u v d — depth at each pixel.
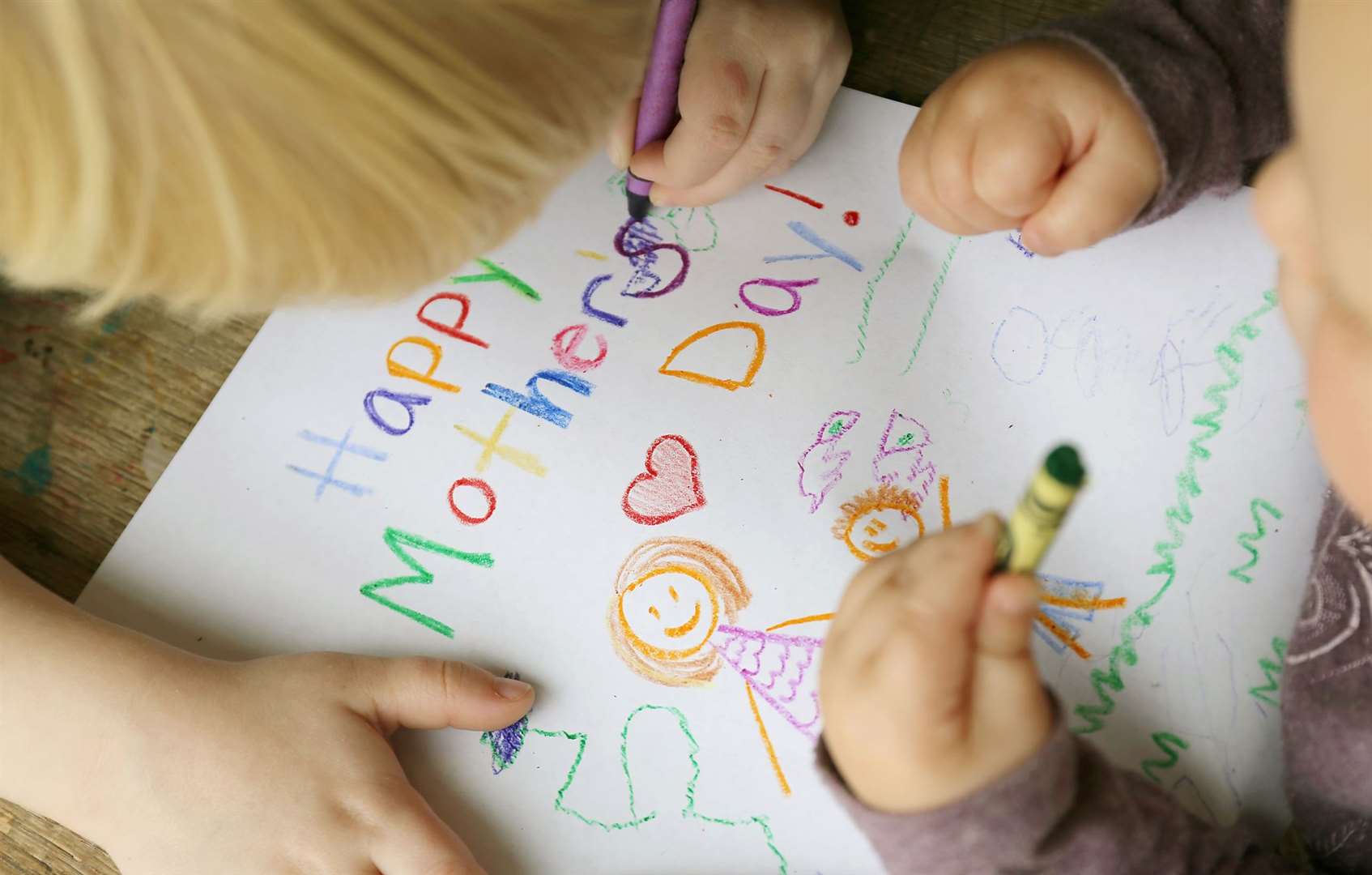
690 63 0.48
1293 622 0.41
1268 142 0.47
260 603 0.45
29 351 0.51
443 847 0.39
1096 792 0.34
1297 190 0.28
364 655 0.44
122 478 0.49
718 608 0.44
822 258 0.50
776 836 0.40
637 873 0.40
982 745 0.31
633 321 0.50
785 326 0.49
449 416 0.48
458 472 0.47
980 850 0.32
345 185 0.28
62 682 0.41
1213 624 0.41
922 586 0.31
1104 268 0.48
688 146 0.48
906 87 0.53
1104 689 0.41
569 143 0.35
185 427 0.49
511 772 0.42
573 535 0.46
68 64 0.24
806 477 0.46
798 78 0.49
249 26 0.24
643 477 0.46
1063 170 0.44
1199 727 0.40
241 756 0.40
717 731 0.42
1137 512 0.43
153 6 0.24
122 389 0.50
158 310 0.51
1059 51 0.44
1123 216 0.44
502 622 0.44
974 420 0.46
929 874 0.33
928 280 0.49
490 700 0.42
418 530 0.46
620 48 0.35
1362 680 0.38
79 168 0.26
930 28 0.54
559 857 0.41
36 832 0.43
